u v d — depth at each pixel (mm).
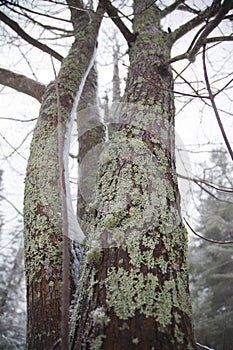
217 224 8117
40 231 1145
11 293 8344
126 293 811
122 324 755
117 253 902
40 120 1485
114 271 864
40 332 958
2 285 8641
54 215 1169
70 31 2676
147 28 1887
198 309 7344
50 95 1600
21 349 5691
